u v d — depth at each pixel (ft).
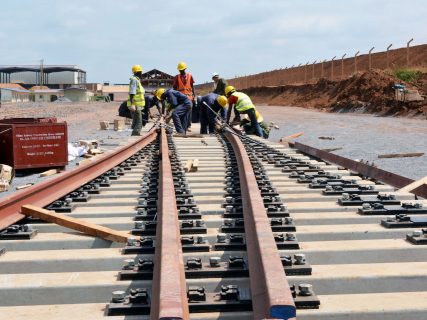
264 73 260.01
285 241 11.47
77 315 8.47
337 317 8.20
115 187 19.48
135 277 9.80
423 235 12.01
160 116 54.60
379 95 106.01
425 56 145.07
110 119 89.97
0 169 26.78
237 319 8.20
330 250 11.18
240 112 43.96
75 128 67.21
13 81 410.93
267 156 27.63
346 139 51.52
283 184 19.92
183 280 8.82
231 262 9.98
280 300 7.12
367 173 23.99
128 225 13.89
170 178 16.65
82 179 19.85
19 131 29.19
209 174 22.58
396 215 13.67
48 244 12.30
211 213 15.25
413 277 9.77
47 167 30.40
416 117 84.48
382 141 49.06
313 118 89.20
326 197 17.10
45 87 363.56
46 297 9.48
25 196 14.49
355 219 14.08
